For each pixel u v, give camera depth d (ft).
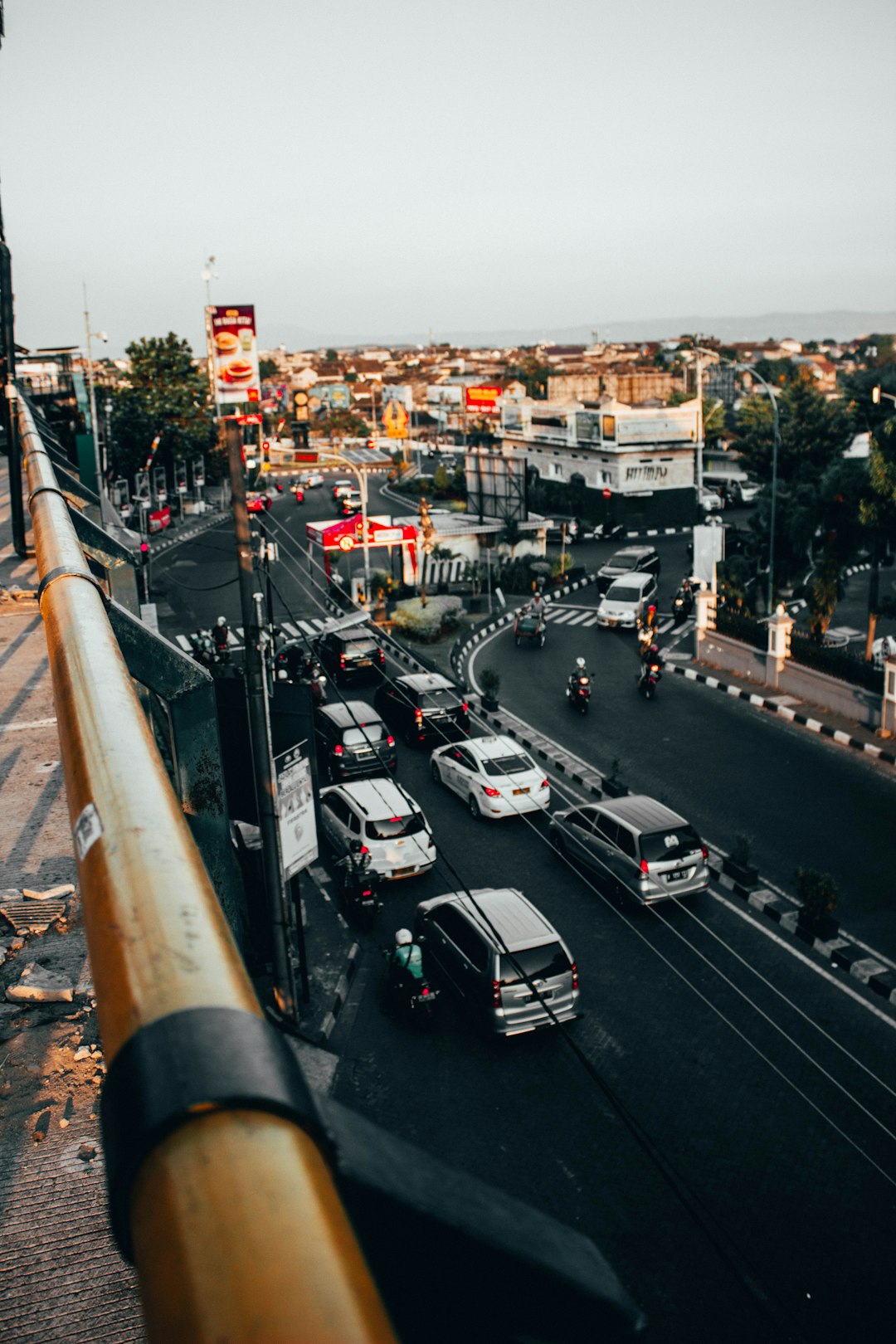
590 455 193.47
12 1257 14.98
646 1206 33.71
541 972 43.09
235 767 43.14
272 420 383.04
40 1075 18.35
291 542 194.29
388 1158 2.82
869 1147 36.29
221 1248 1.94
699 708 90.99
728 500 207.31
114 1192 2.24
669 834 54.39
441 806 70.28
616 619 122.31
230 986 2.70
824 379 440.04
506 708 92.58
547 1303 2.98
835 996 46.01
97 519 41.04
